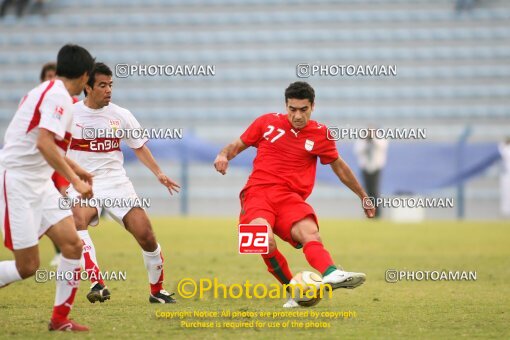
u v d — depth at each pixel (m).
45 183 23.03
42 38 113.62
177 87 108.19
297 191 27.41
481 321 25.56
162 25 114.56
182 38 113.12
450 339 22.44
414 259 46.97
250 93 107.88
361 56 110.06
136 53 111.94
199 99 107.69
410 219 84.69
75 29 114.38
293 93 26.67
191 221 78.94
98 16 115.31
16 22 114.19
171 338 22.30
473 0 114.38
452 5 114.62
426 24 113.31
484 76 108.50
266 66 110.31
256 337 22.56
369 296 31.62
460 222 81.00
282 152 27.42
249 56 110.88
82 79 23.08
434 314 27.02
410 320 25.72
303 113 26.78
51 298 30.44
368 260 46.34
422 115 105.31
